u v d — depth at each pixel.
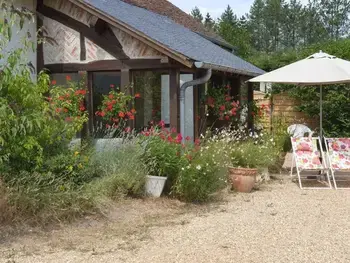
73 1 8.91
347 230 5.55
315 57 9.42
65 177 6.20
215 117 11.66
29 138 5.68
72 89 9.00
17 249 4.73
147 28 9.81
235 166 8.43
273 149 9.76
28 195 5.54
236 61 13.13
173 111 8.97
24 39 6.46
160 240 5.10
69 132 6.72
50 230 5.38
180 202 6.97
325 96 14.59
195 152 7.43
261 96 16.55
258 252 4.71
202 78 8.95
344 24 61.78
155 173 7.28
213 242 5.04
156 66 9.03
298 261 4.45
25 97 5.72
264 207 6.81
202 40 14.84
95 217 5.92
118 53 9.38
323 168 8.60
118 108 9.30
